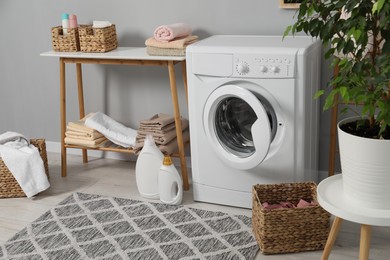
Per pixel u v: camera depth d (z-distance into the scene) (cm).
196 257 246
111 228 275
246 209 292
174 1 334
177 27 305
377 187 193
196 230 271
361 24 181
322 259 224
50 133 398
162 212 291
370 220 190
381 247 250
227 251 250
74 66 372
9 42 384
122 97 367
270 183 281
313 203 254
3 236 271
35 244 262
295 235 245
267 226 241
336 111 304
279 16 312
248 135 285
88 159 380
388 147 186
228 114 284
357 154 192
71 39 329
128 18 349
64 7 362
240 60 267
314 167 307
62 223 282
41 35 374
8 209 301
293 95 262
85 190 325
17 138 326
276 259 243
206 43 287
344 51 192
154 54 306
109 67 363
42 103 392
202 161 293
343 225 271
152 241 261
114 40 336
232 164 279
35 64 383
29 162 310
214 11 327
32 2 368
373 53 195
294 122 267
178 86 348
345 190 206
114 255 250
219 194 296
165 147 313
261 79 265
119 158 378
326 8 198
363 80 190
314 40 283
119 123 356
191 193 317
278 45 270
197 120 286
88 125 339
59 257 250
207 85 278
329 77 307
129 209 296
